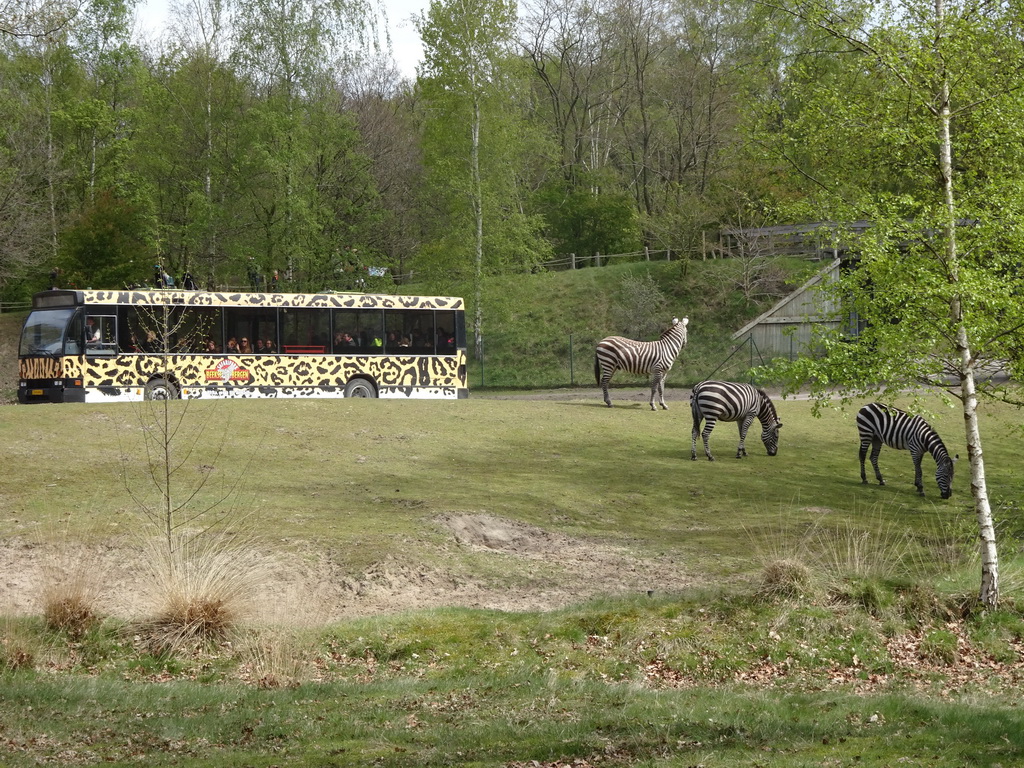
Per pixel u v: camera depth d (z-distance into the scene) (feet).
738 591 43.65
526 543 57.57
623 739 28.37
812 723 29.84
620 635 40.45
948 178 44.47
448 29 161.27
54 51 180.65
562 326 177.06
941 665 38.24
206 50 174.29
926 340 43.73
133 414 86.02
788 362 46.03
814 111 48.98
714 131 198.29
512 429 92.73
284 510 59.31
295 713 31.50
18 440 74.84
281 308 106.01
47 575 43.27
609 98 242.37
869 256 43.37
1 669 35.68
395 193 208.54
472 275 161.68
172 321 100.53
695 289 182.19
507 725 30.01
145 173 177.06
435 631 41.22
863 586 42.73
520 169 179.32
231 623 40.55
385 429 89.04
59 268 167.32
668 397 133.39
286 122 156.46
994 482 79.97
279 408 92.89
